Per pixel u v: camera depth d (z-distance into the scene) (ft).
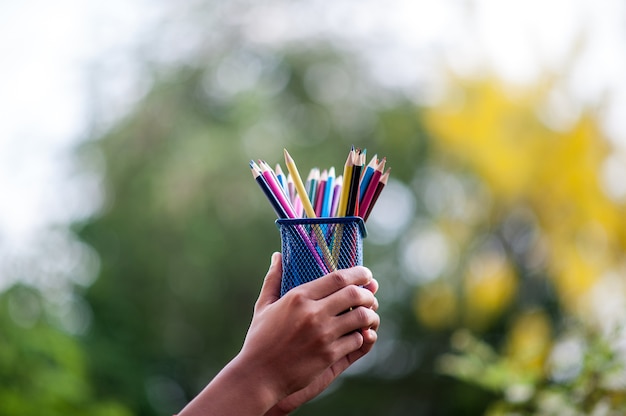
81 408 19.44
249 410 3.76
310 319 3.80
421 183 44.55
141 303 41.86
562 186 25.36
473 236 33.09
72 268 38.11
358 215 4.41
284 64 46.52
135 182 42.65
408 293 45.09
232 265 42.75
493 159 26.71
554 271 26.08
